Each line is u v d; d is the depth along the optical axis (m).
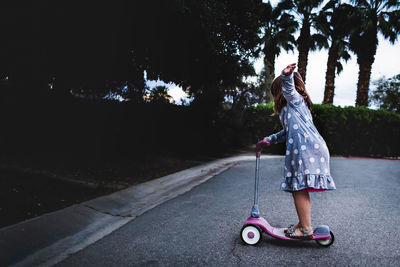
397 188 5.69
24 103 7.91
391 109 29.45
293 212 4.04
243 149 14.88
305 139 2.73
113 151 8.88
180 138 12.55
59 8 7.64
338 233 3.26
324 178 2.67
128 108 10.13
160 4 8.05
